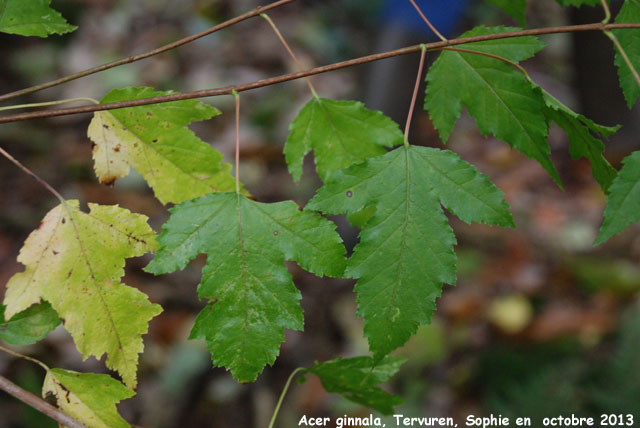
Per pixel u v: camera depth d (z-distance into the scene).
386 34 3.57
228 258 0.94
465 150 5.89
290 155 1.14
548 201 5.34
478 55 1.10
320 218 0.94
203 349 3.80
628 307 3.98
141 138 1.09
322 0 7.39
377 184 0.95
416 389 3.63
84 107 0.98
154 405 3.53
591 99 3.62
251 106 5.95
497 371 3.71
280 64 6.54
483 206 0.94
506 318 4.03
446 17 3.04
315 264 0.94
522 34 0.98
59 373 1.03
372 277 0.93
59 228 0.98
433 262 0.93
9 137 5.10
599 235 0.86
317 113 1.12
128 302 1.00
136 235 1.00
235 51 6.54
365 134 1.13
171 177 1.11
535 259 4.73
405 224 0.94
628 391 3.12
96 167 1.09
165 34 6.50
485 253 4.79
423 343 3.83
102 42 6.39
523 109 1.08
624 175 0.86
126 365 1.01
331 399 3.55
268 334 0.94
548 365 3.54
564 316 4.05
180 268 0.93
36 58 6.07
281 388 3.67
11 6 1.09
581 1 1.19
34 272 0.97
